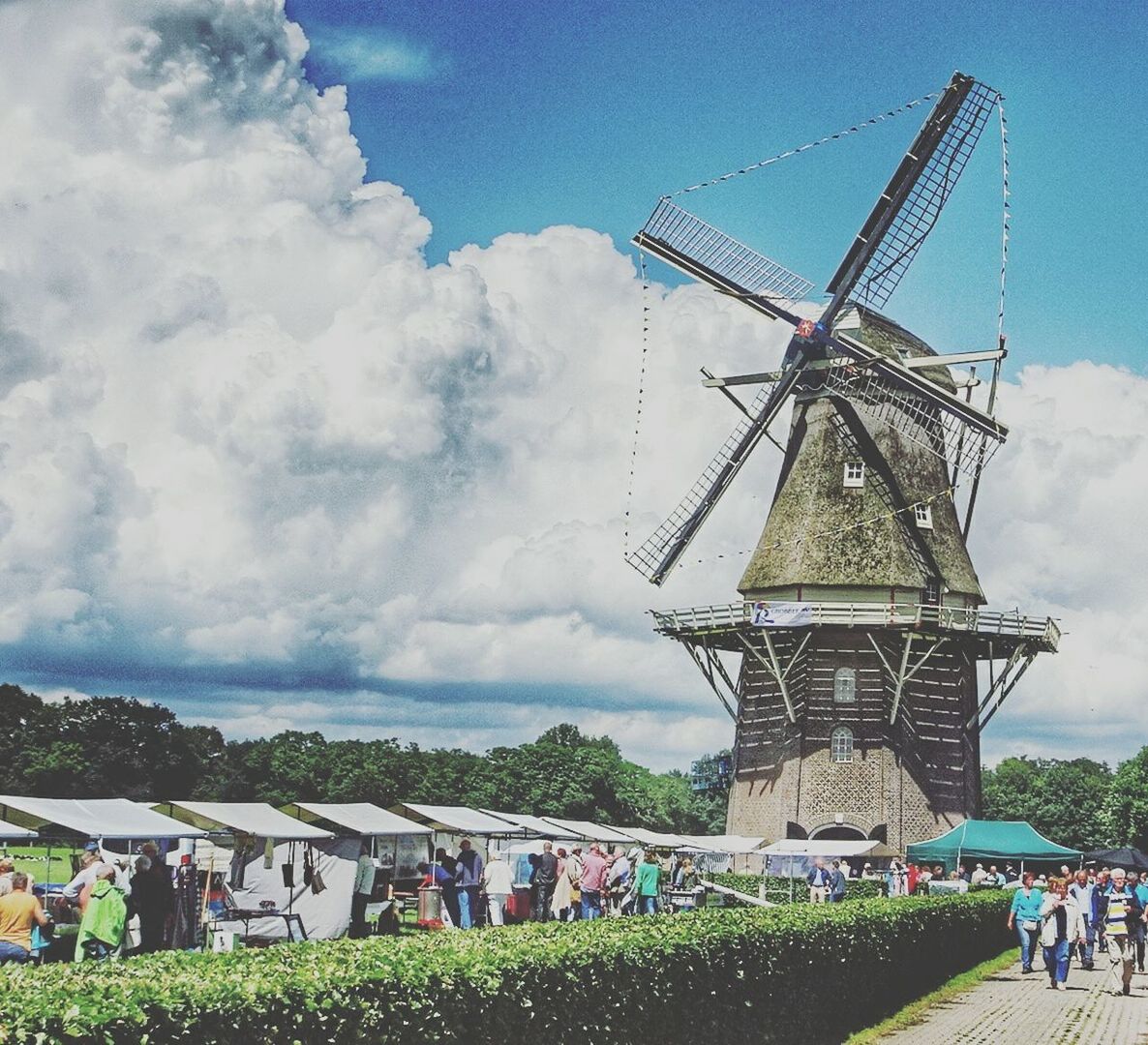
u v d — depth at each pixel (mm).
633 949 16672
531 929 17453
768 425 57875
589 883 33344
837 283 55031
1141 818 100062
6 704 119875
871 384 55250
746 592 57406
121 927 22016
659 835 58531
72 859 34125
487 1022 13578
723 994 18969
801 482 56719
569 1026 15055
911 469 56219
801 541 55875
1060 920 31922
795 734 55938
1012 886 48656
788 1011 21469
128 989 10492
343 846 35500
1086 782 126500
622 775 142500
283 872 33281
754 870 57875
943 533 56562
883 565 54938
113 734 122688
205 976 11562
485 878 32875
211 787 128000
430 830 41156
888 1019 26547
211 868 34594
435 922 34594
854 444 56219
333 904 33688
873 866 54812
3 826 33062
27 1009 9375
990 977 34500
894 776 54594
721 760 160375
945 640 54812
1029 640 55281
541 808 135500
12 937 21578
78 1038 9414
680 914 20844
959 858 52812
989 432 52969
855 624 53969
